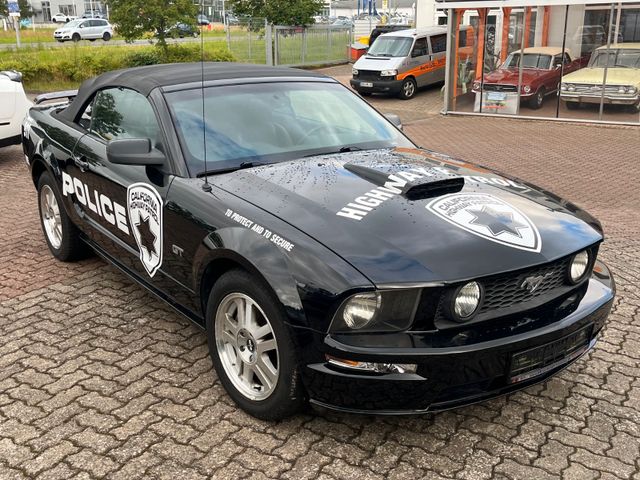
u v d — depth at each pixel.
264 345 2.94
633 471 2.77
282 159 3.67
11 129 8.66
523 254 2.77
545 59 14.89
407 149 4.07
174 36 22.39
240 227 3.00
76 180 4.48
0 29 56.66
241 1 27.98
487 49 15.46
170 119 3.69
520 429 3.07
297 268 2.71
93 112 4.54
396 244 2.73
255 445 2.91
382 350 2.56
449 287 2.59
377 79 18.64
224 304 3.11
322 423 3.08
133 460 2.81
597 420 3.15
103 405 3.22
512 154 11.07
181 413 3.16
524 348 2.73
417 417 3.15
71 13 82.25
